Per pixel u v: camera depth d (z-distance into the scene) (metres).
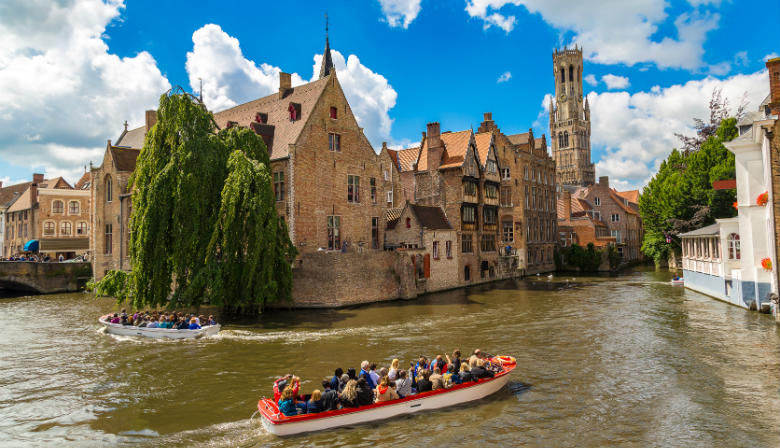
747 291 26.08
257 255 25.69
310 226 33.31
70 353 19.44
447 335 22.11
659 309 28.33
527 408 13.08
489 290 40.19
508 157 54.00
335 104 35.66
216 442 11.21
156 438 11.49
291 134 33.97
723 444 10.77
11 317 28.83
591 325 24.05
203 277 25.44
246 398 14.20
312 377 16.03
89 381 15.91
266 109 38.97
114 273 27.28
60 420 12.72
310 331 23.16
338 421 11.79
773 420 11.96
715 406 12.95
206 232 26.52
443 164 44.19
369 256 32.59
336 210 35.19
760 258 25.67
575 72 127.75
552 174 64.31
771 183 22.47
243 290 26.27
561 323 24.72
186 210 25.47
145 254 25.25
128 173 40.12
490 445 10.86
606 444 10.87
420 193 45.47
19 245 63.06
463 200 43.06
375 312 28.77
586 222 66.38
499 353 18.81
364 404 12.18
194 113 26.97
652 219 58.53
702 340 20.12
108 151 40.88
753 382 14.77
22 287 42.81
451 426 11.91
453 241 41.91
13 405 13.84
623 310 28.41
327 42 58.09
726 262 28.86
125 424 12.38
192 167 25.78
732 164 38.69
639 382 15.06
